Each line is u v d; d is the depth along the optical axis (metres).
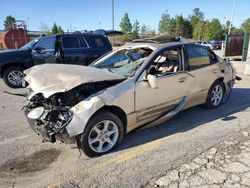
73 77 3.66
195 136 4.43
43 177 3.34
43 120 3.64
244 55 16.92
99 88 3.93
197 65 5.17
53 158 3.81
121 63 4.85
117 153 3.89
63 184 3.16
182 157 3.71
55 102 3.62
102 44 10.23
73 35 9.52
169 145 4.11
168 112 4.64
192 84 4.98
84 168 3.50
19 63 9.06
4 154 3.95
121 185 3.11
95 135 3.75
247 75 10.93
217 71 5.64
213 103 5.81
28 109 4.11
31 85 3.83
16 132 4.80
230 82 6.21
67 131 3.49
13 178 3.33
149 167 3.47
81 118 3.53
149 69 4.30
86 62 9.71
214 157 3.69
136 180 3.19
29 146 4.21
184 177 3.22
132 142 4.25
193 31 78.69
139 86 4.07
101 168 3.49
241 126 4.86
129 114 4.00
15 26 32.34
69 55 9.26
